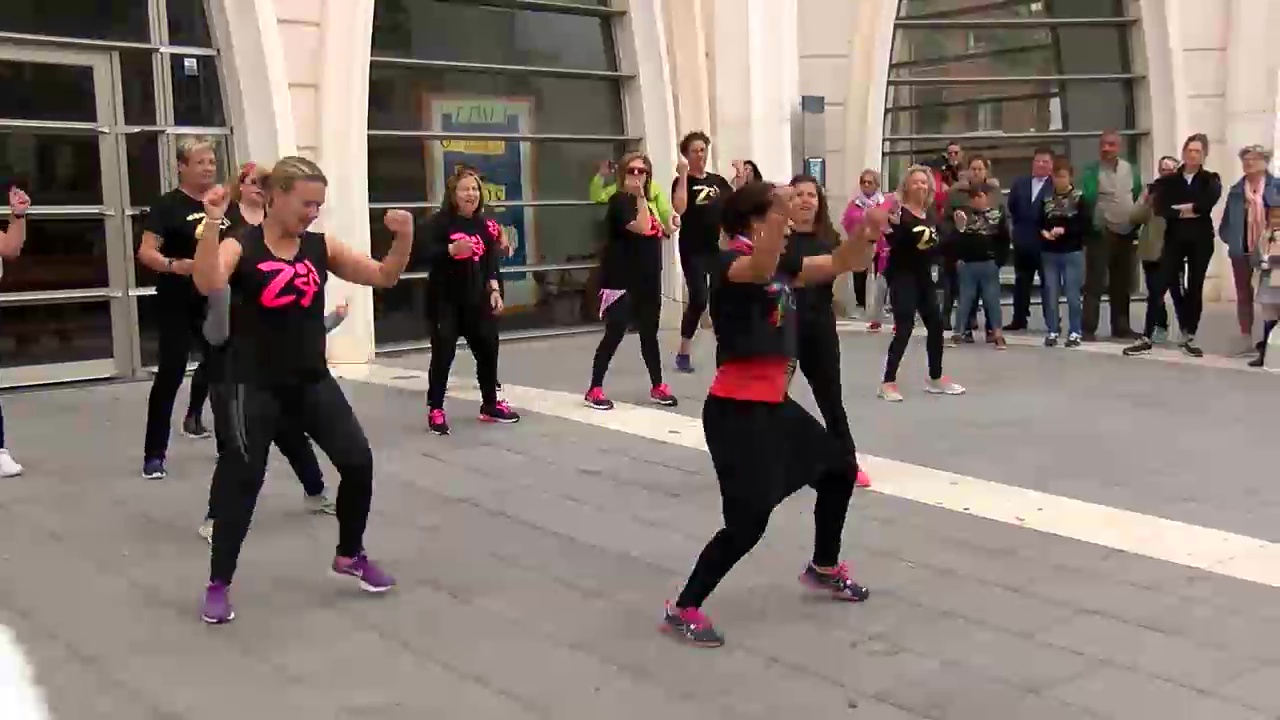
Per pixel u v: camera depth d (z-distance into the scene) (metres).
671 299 12.49
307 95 10.23
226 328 3.99
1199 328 12.16
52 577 4.66
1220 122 14.52
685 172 9.24
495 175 11.95
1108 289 11.60
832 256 3.87
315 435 4.26
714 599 4.38
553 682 3.65
